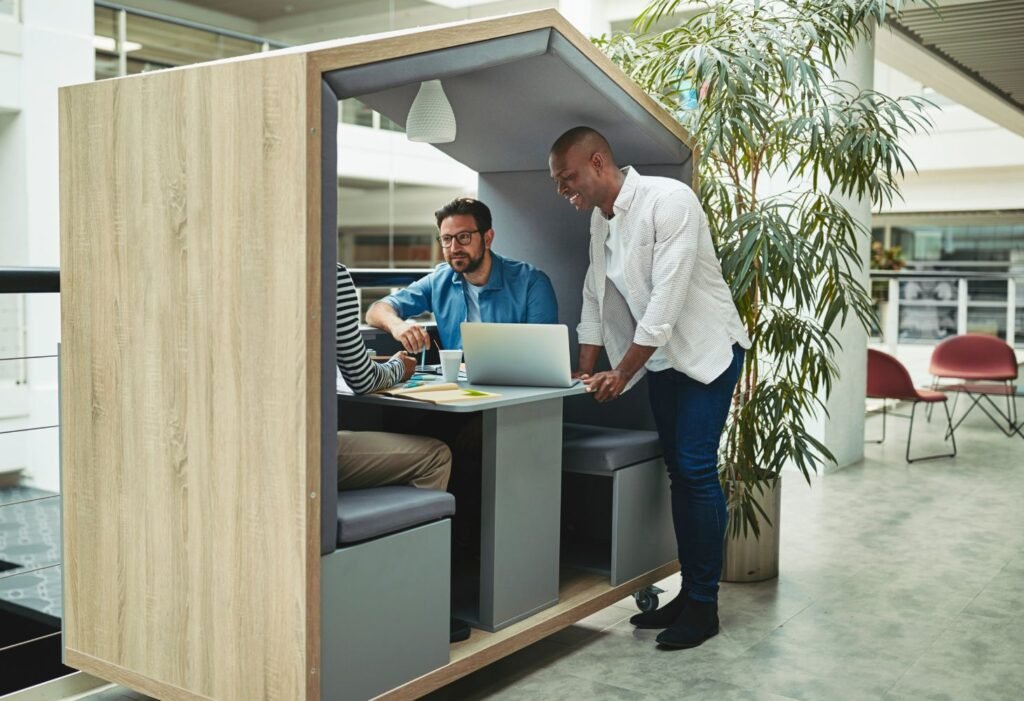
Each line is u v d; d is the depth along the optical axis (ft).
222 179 7.37
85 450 8.52
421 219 71.82
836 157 11.96
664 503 11.69
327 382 7.18
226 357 7.48
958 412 28.60
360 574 7.59
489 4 28.04
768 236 11.55
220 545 7.63
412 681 8.13
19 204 33.58
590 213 12.41
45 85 33.73
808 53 12.44
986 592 12.50
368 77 7.31
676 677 9.70
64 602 8.87
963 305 38.60
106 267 8.18
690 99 12.80
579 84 10.07
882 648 10.51
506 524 9.26
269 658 7.41
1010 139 59.93
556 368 9.70
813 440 12.64
